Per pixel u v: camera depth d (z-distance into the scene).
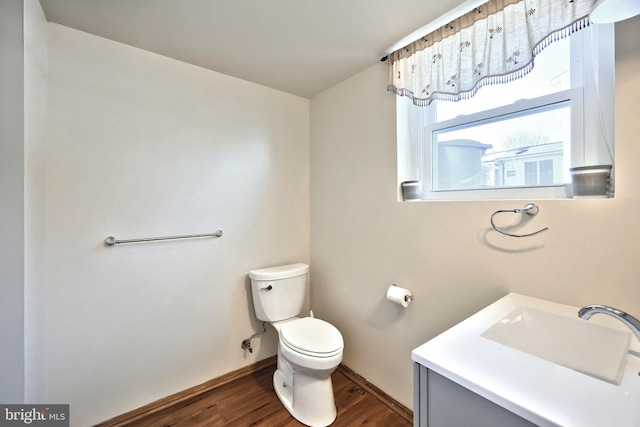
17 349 0.98
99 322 1.48
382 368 1.75
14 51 0.97
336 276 2.09
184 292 1.74
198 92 1.78
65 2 1.21
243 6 1.24
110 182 1.50
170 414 1.59
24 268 0.99
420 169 1.69
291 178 2.24
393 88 1.61
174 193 1.70
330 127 2.12
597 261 0.99
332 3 1.23
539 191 1.24
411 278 1.59
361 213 1.89
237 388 1.82
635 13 0.81
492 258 1.27
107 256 1.50
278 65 1.78
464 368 0.66
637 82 0.91
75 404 1.42
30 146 1.06
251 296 2.02
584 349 0.90
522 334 1.00
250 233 2.02
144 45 1.55
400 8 1.26
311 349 1.48
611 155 1.05
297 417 1.54
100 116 1.47
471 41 1.31
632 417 0.50
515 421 0.55
